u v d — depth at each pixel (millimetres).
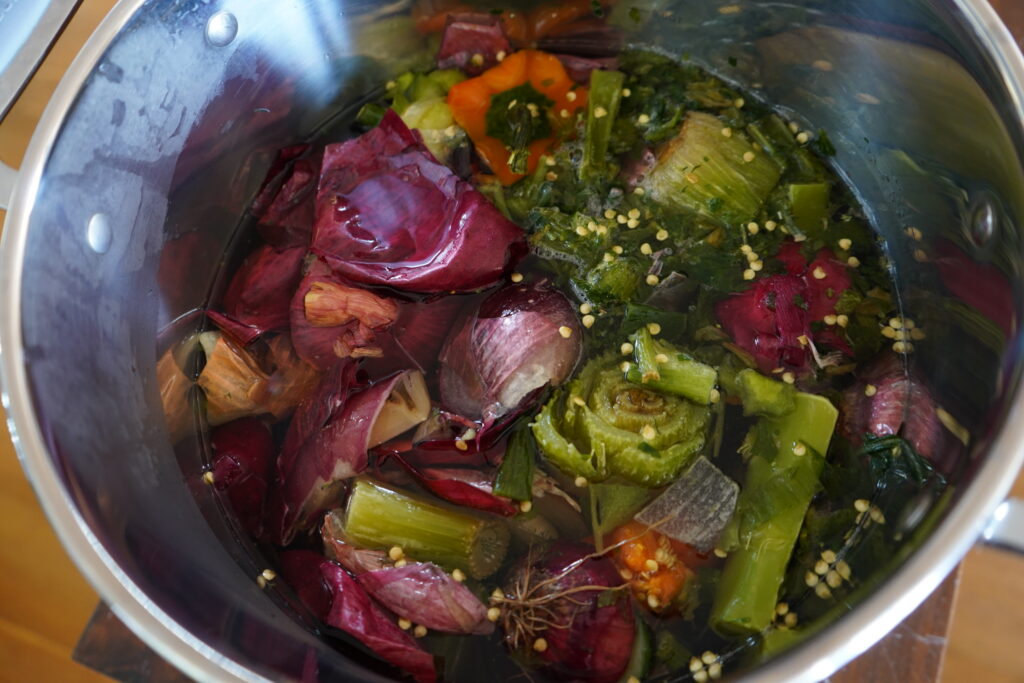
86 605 358
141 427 340
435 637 333
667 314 361
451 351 361
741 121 402
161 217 358
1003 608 344
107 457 315
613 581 329
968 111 323
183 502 344
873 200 390
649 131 399
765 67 396
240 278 386
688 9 385
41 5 328
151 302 359
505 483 339
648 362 345
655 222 379
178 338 372
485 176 391
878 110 372
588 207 383
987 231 323
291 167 403
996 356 311
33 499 368
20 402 284
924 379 358
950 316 350
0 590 360
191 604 297
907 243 379
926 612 341
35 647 354
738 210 381
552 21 400
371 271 361
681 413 344
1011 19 383
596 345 358
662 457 336
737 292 368
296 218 391
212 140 369
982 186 325
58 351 306
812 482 341
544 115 400
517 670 330
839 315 371
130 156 337
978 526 265
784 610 333
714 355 359
